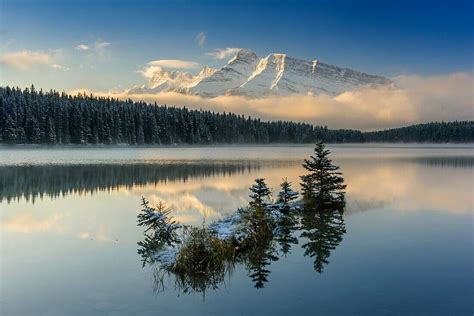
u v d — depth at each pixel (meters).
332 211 20.23
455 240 14.28
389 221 17.73
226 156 78.00
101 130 114.62
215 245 11.96
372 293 9.59
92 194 27.08
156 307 8.98
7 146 98.12
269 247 13.73
